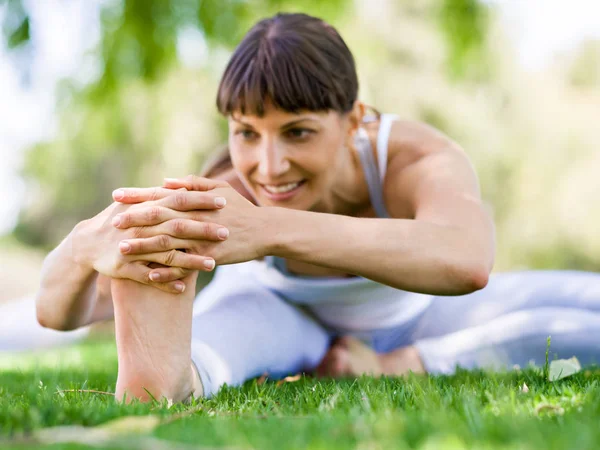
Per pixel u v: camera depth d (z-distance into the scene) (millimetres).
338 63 2164
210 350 2098
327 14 6711
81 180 14961
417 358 2670
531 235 13430
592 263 13836
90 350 4508
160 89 8875
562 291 2850
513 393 1485
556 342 2578
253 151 2178
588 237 13297
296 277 2570
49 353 4531
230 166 2635
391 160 2402
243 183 2555
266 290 2627
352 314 2697
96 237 1833
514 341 2602
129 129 9484
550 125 13383
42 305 2055
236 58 2131
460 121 12055
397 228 1849
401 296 2672
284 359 2482
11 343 6719
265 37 2121
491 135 12477
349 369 2572
